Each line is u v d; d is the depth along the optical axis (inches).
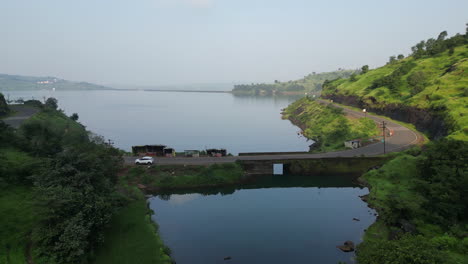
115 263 1505.9
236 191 2923.2
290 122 7829.7
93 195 1694.1
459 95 4003.4
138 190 2610.7
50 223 1496.1
